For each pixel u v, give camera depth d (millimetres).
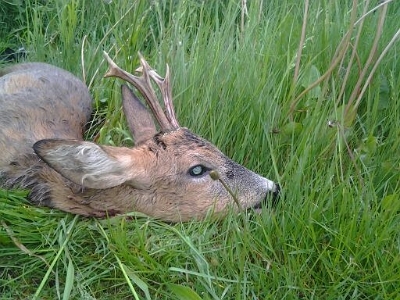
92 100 806
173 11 922
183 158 632
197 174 638
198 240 606
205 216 640
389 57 787
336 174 674
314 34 799
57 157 589
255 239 606
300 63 786
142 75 697
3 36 938
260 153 712
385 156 703
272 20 845
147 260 583
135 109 698
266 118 720
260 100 725
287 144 708
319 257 587
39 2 958
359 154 681
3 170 656
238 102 726
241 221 638
